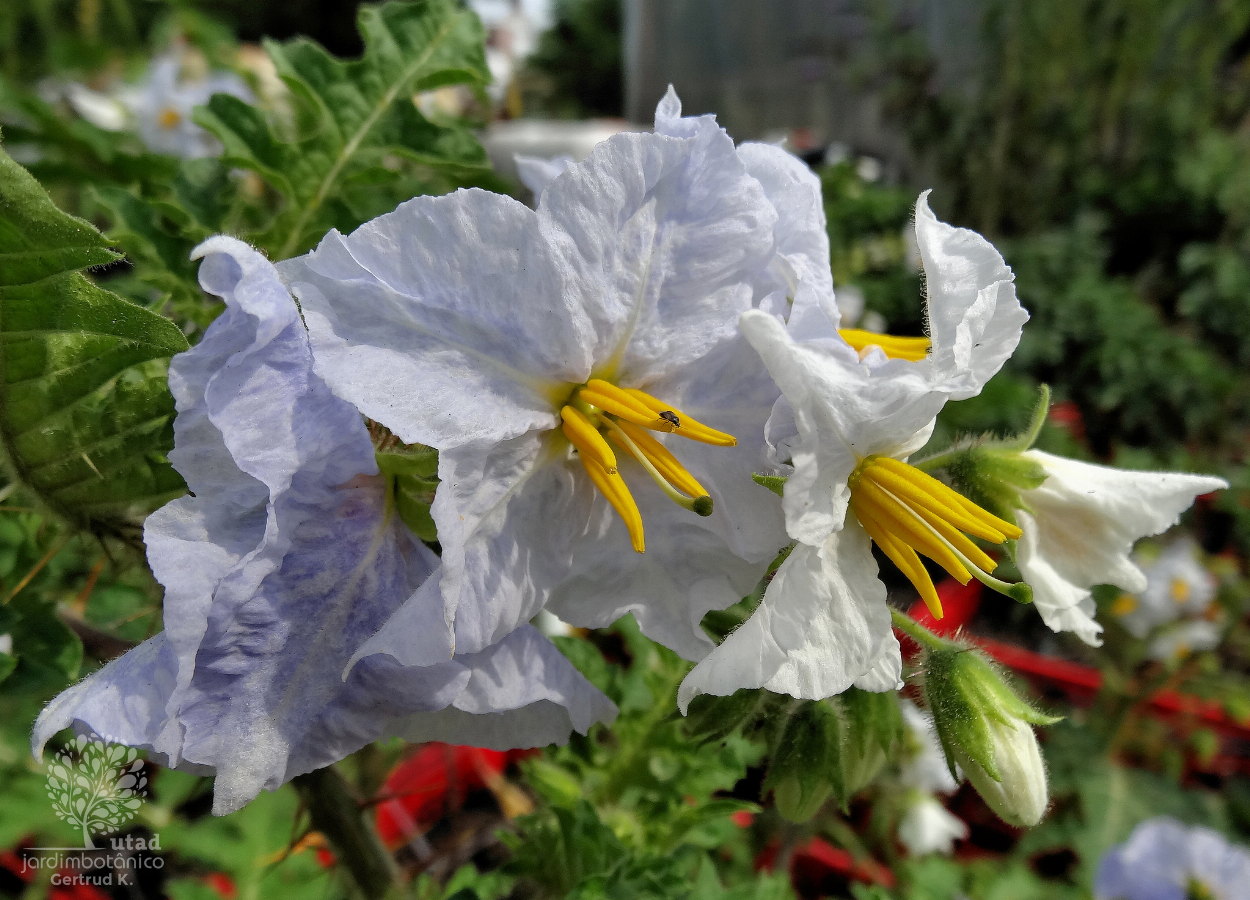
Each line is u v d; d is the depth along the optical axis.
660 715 0.09
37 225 0.05
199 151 0.20
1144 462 0.28
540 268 0.05
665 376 0.05
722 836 0.10
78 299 0.05
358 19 0.09
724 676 0.05
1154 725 0.22
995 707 0.07
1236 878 0.17
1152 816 0.20
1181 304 0.36
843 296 0.27
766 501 0.05
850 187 0.39
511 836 0.09
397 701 0.05
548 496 0.05
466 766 0.14
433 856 0.10
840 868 0.17
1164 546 0.24
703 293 0.05
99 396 0.06
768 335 0.05
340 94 0.09
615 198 0.05
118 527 0.06
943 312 0.05
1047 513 0.07
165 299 0.06
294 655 0.05
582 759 0.10
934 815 0.17
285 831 0.11
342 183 0.09
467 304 0.05
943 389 0.05
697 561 0.05
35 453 0.06
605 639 0.14
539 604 0.05
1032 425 0.07
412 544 0.05
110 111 0.21
